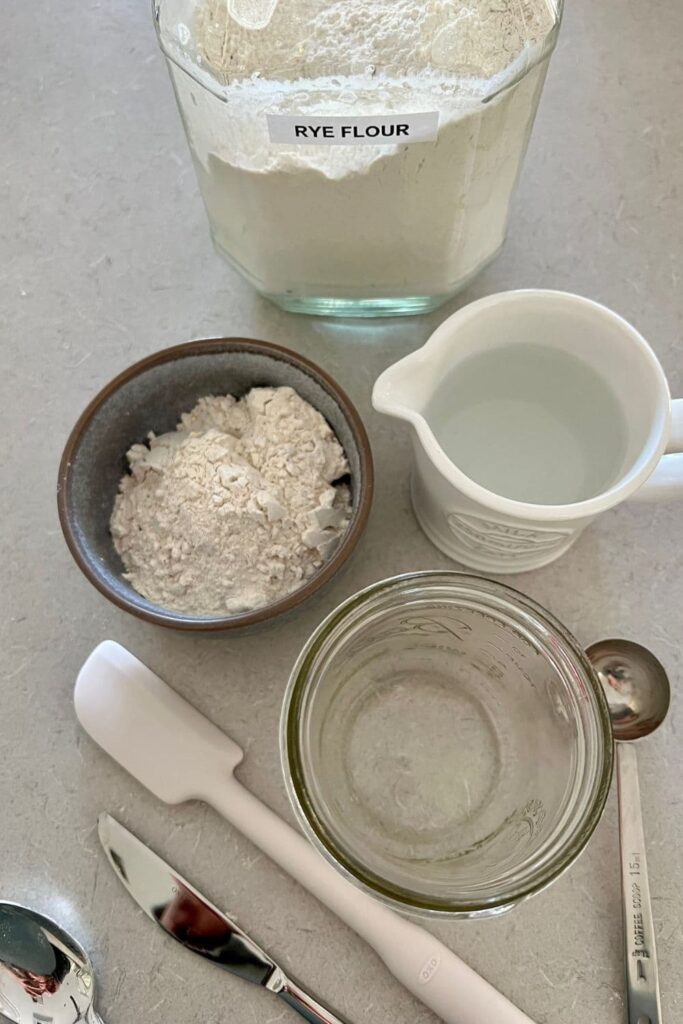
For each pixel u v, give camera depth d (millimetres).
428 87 300
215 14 299
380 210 340
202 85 308
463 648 352
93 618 375
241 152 324
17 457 399
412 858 320
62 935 338
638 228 420
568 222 422
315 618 371
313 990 332
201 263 422
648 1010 321
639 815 340
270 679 365
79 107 449
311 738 309
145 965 336
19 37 462
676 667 364
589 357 322
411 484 382
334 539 351
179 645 370
